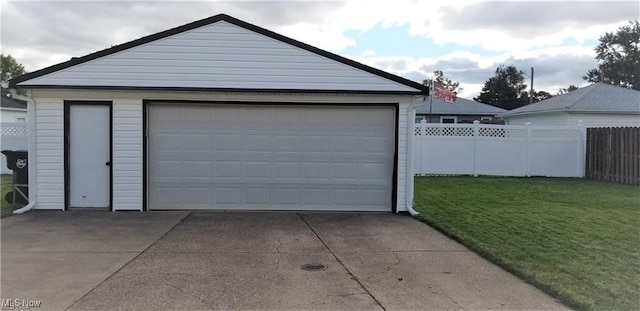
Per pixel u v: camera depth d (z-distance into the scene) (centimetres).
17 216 877
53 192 943
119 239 695
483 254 614
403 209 969
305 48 941
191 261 575
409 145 973
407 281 505
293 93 945
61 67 906
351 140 978
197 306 422
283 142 973
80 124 942
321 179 979
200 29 930
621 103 2044
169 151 956
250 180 970
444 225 795
